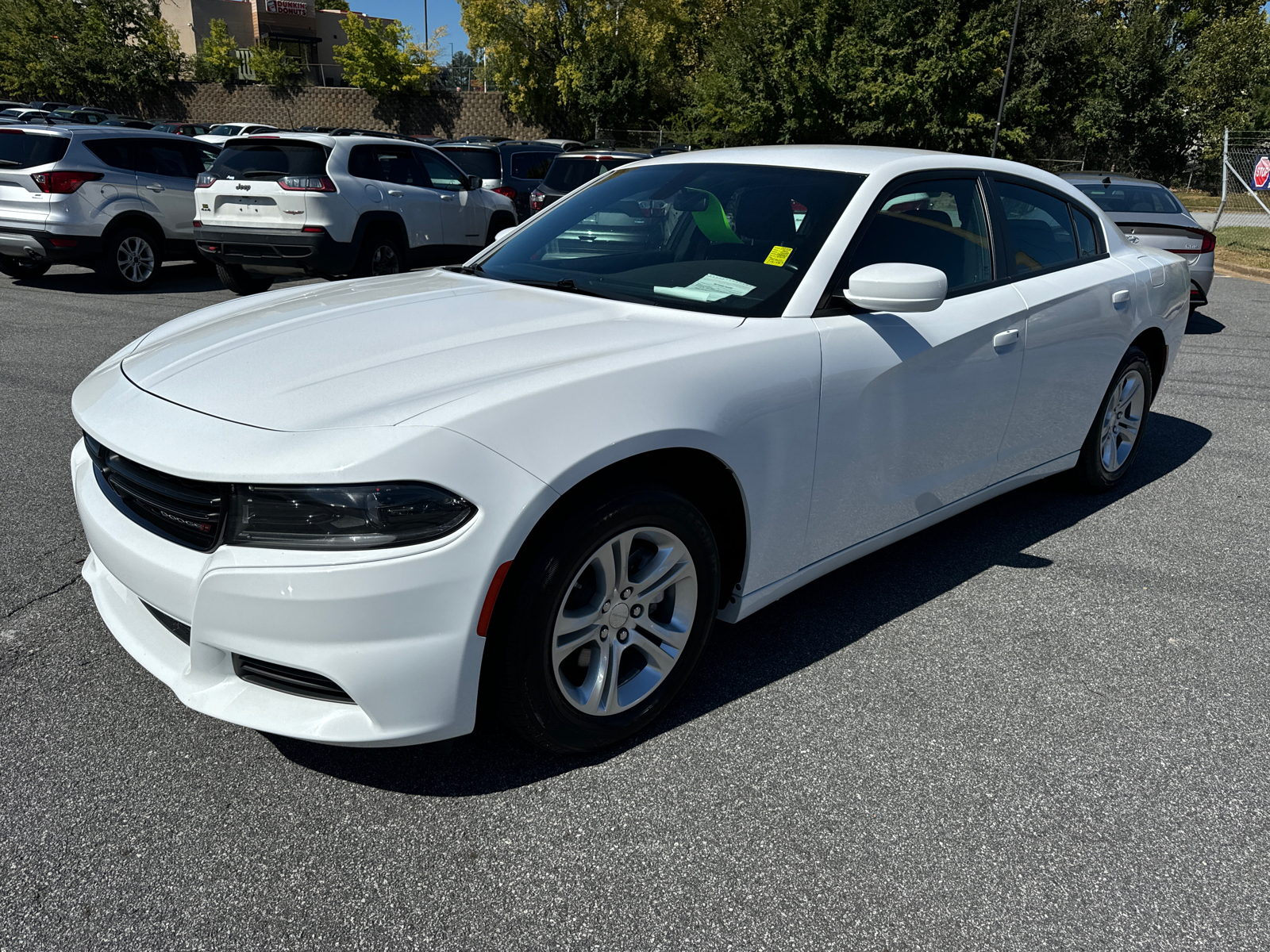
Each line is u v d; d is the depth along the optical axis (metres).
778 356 2.46
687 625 2.41
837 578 3.42
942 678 2.74
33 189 9.06
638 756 2.33
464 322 2.54
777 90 28.22
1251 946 1.80
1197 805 2.21
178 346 2.50
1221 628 3.11
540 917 1.82
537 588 1.99
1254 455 5.09
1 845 1.95
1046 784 2.27
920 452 2.98
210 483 1.90
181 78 40.06
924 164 3.16
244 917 1.79
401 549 1.83
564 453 1.97
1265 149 19.86
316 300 2.89
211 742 2.32
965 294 3.15
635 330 2.46
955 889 1.92
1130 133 33.31
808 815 2.13
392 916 1.81
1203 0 46.44
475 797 2.15
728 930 1.80
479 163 13.86
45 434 4.80
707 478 2.42
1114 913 1.87
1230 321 9.49
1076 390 3.75
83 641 2.78
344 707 1.97
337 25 53.91
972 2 27.30
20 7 36.53
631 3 35.16
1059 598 3.29
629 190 3.40
